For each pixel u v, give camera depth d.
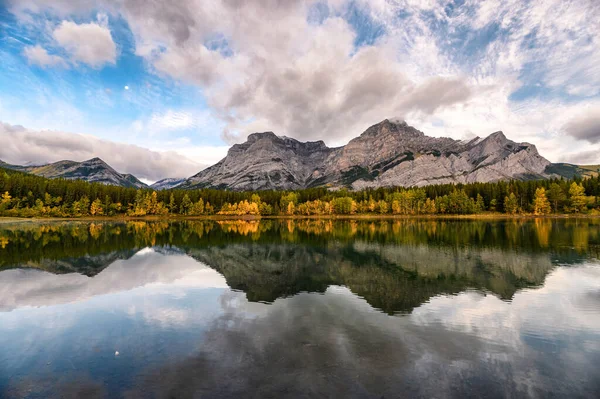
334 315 21.44
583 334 18.44
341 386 12.70
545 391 12.58
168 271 36.56
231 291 27.94
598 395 12.32
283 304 24.05
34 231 87.69
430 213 177.88
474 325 19.78
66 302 24.75
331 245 59.62
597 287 29.00
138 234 82.31
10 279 32.56
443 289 28.50
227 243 63.31
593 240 60.50
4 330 18.91
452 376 13.60
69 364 14.59
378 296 26.34
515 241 61.16
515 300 25.20
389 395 12.12
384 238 70.88
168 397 11.93
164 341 17.14
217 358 15.09
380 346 16.52
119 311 22.42
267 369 14.05
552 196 148.75
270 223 139.88
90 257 46.09
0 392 12.38
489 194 173.25
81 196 171.25
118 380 13.16
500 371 14.10
